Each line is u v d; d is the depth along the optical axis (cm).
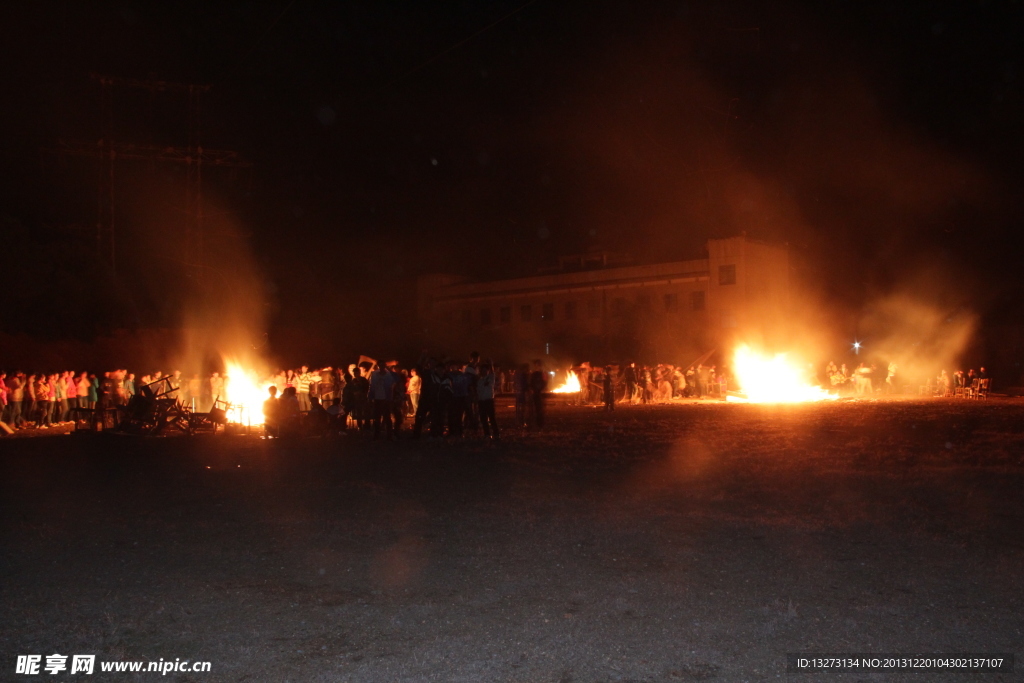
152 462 1568
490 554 791
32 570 739
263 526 923
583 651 541
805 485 1180
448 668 515
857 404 3834
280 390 3045
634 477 1287
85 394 2820
